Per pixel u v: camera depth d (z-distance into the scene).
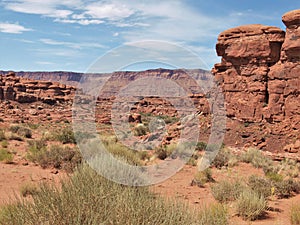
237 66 37.00
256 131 31.61
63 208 4.64
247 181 13.34
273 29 35.44
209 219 5.96
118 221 4.53
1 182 11.24
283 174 17.25
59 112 64.19
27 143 22.97
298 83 32.09
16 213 4.94
